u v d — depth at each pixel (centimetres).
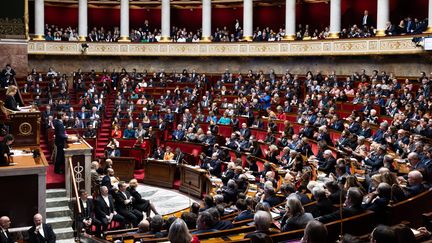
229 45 3484
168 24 3706
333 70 3127
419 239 736
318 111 2236
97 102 2811
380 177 1002
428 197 937
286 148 1694
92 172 1653
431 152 1276
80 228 1348
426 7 3005
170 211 1728
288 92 2645
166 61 3738
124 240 1034
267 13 3816
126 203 1433
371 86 2475
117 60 3772
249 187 1527
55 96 2897
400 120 1847
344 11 3422
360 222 820
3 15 2798
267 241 591
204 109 2683
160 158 2208
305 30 3534
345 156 1517
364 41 2842
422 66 2655
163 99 2889
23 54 2847
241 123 2453
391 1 3150
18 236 1377
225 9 3947
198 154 2192
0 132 1647
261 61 3462
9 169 1359
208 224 872
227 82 3186
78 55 3678
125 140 2397
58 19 4000
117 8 4084
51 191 1617
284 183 1223
